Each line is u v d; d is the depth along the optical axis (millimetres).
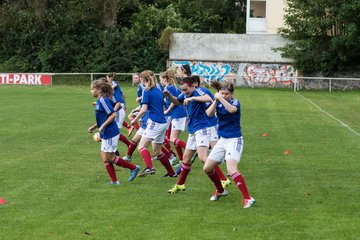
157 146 13875
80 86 49562
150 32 57656
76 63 58062
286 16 51812
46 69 57656
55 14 59250
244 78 53375
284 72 52719
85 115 27594
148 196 11945
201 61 54500
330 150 18156
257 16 70625
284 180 13664
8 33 59812
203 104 12250
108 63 56594
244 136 21250
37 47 58750
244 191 11039
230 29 67188
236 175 11039
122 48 56812
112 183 13117
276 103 35750
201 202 11477
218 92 11367
